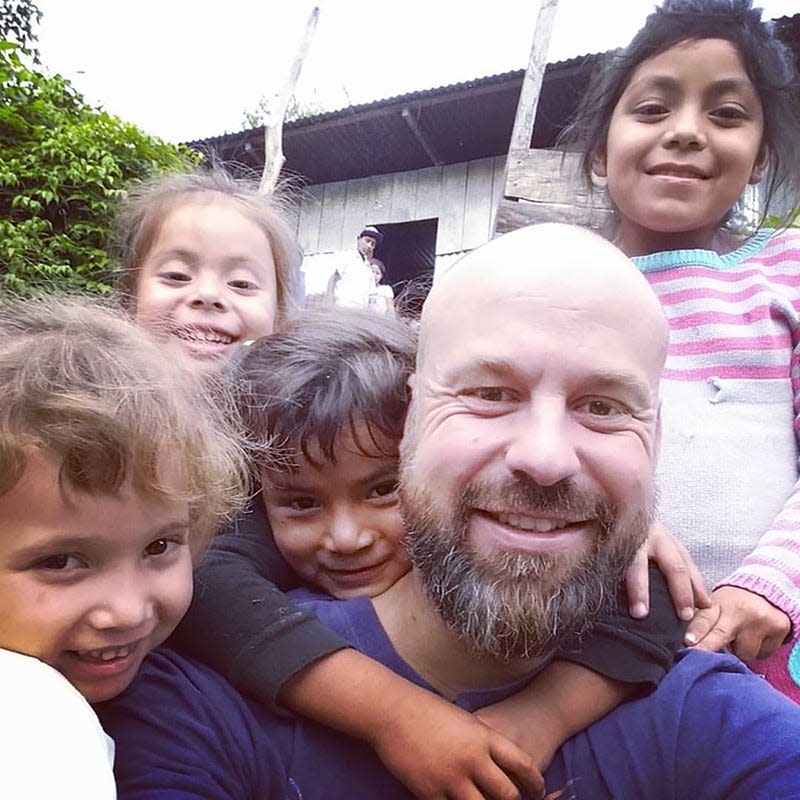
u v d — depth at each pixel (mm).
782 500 669
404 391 502
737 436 681
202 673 432
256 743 410
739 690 425
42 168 2045
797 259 748
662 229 771
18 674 347
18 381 390
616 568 399
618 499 389
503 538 384
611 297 394
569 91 2727
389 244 4305
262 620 435
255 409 518
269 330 984
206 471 439
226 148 3562
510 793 376
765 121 771
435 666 439
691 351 713
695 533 663
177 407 425
